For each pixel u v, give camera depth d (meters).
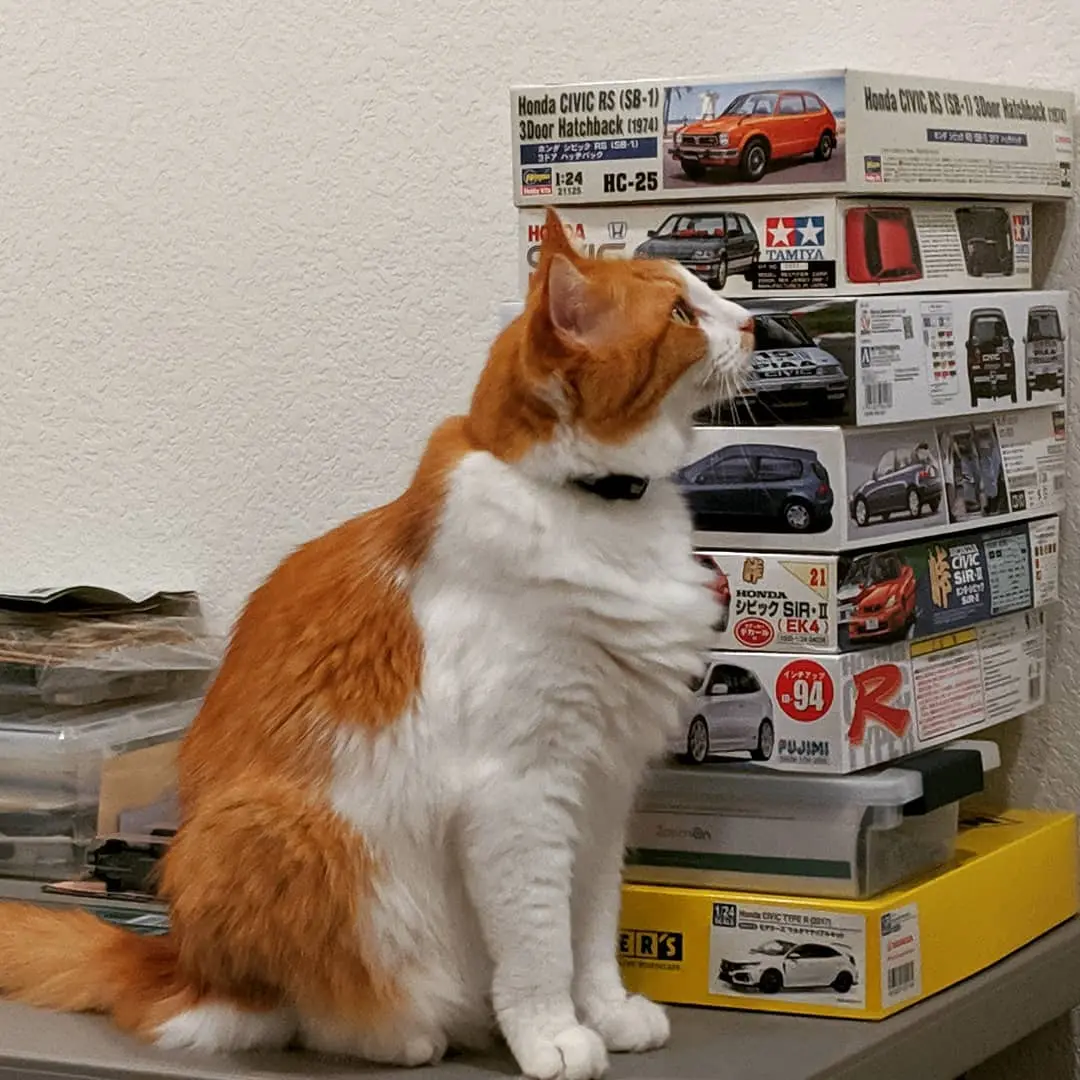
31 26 1.58
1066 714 1.41
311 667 1.09
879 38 1.38
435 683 1.04
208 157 1.54
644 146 1.19
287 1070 1.05
